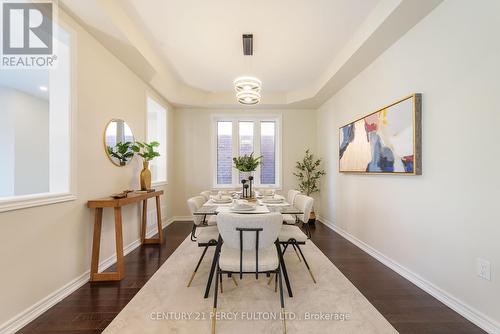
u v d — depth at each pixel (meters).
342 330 1.52
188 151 4.93
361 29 2.46
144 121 3.46
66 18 1.96
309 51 3.02
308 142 5.02
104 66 2.49
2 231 1.47
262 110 5.02
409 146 2.15
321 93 4.01
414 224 2.16
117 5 2.14
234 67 3.52
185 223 4.58
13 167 3.87
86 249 2.21
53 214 1.84
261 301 1.85
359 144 3.12
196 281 2.19
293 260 2.69
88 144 2.25
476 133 1.59
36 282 1.69
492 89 1.49
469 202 1.64
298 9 2.22
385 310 1.74
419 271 2.10
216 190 4.96
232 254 1.72
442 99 1.85
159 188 4.14
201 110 4.96
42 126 4.30
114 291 2.01
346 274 2.34
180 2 2.13
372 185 2.88
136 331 1.51
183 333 1.49
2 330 1.46
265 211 2.02
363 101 3.07
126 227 2.95
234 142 5.08
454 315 1.68
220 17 2.34
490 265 1.50
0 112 3.80
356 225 3.30
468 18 1.63
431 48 1.95
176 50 3.02
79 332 1.51
